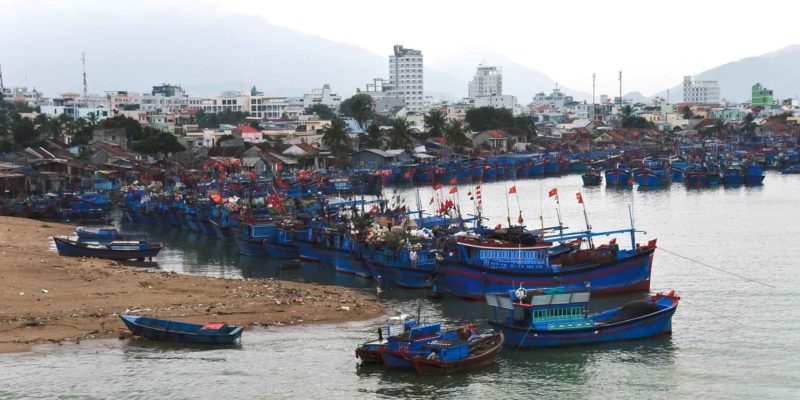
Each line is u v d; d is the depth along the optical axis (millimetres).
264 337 68062
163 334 66688
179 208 140500
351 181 187875
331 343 66500
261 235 109062
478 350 61531
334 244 99188
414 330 61906
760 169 197625
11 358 62906
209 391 56938
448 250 85375
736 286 84125
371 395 56125
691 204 160375
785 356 62312
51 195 158000
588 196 181500
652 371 59688
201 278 88188
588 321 65375
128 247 105438
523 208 157625
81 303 76250
